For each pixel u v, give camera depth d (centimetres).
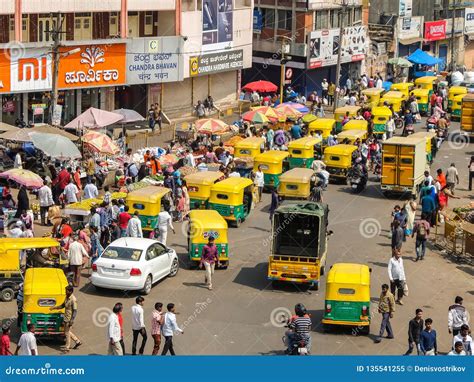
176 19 7919
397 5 10988
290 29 9669
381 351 3528
